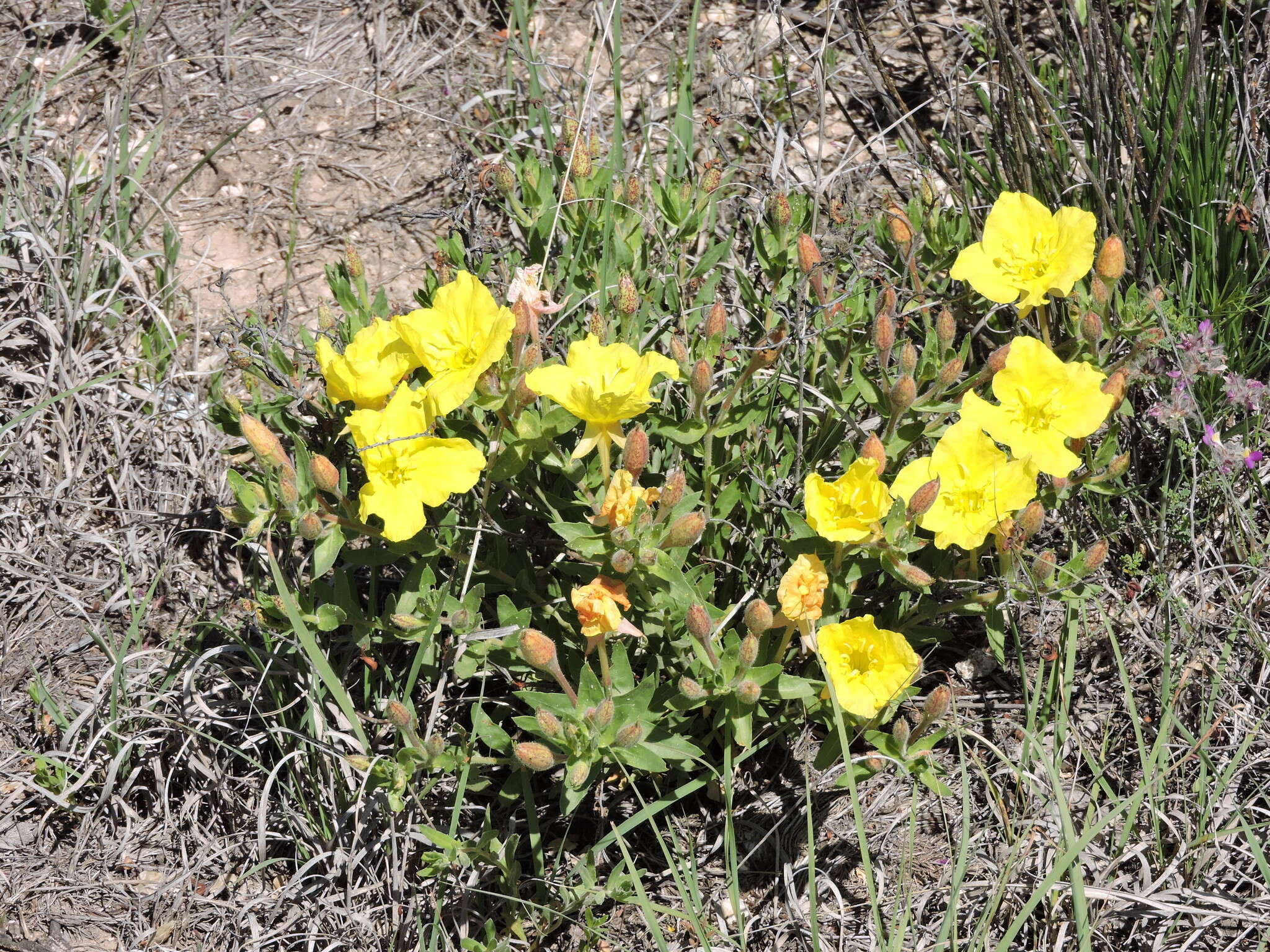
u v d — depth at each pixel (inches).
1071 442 42.1
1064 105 46.8
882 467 39.8
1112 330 42.4
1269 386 43.9
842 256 44.8
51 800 42.6
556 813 42.4
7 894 41.8
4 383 46.2
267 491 40.0
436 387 39.5
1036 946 40.7
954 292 45.1
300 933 41.6
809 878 40.2
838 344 42.9
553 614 42.0
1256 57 46.7
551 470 42.8
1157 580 42.8
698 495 40.3
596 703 39.9
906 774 41.3
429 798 42.3
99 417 45.7
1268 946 40.3
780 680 40.1
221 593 44.6
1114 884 40.9
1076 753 42.3
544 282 44.7
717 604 43.2
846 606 40.9
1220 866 41.0
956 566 42.4
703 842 42.2
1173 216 45.0
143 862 42.3
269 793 42.5
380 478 39.3
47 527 45.0
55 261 46.4
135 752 42.8
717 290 46.3
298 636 40.8
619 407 39.2
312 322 47.1
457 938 41.4
